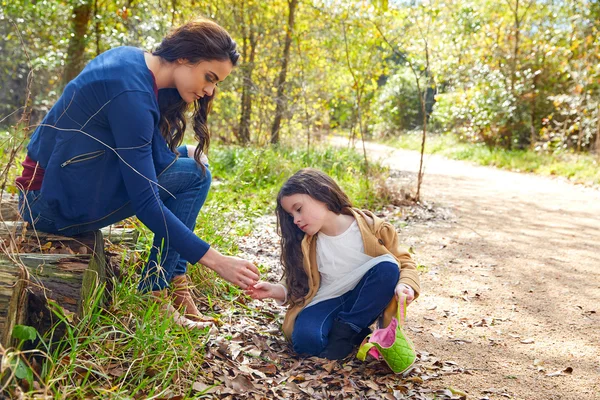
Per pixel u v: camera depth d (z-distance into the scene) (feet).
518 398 8.70
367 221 9.79
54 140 8.56
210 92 9.00
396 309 9.50
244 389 8.20
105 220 9.00
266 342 9.88
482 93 55.62
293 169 28.91
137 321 8.36
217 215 15.88
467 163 51.24
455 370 9.57
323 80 43.14
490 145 56.90
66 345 7.62
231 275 8.46
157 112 8.51
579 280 14.92
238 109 44.32
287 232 9.89
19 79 40.16
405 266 9.67
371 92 47.29
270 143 35.32
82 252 8.74
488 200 27.89
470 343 10.82
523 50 55.36
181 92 8.89
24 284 7.17
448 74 62.03
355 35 38.24
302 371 9.03
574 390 9.02
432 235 19.74
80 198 8.57
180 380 7.91
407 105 85.30
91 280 8.34
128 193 8.33
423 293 13.69
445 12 57.98
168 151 9.45
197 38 8.55
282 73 41.22
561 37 52.13
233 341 9.52
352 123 45.68
